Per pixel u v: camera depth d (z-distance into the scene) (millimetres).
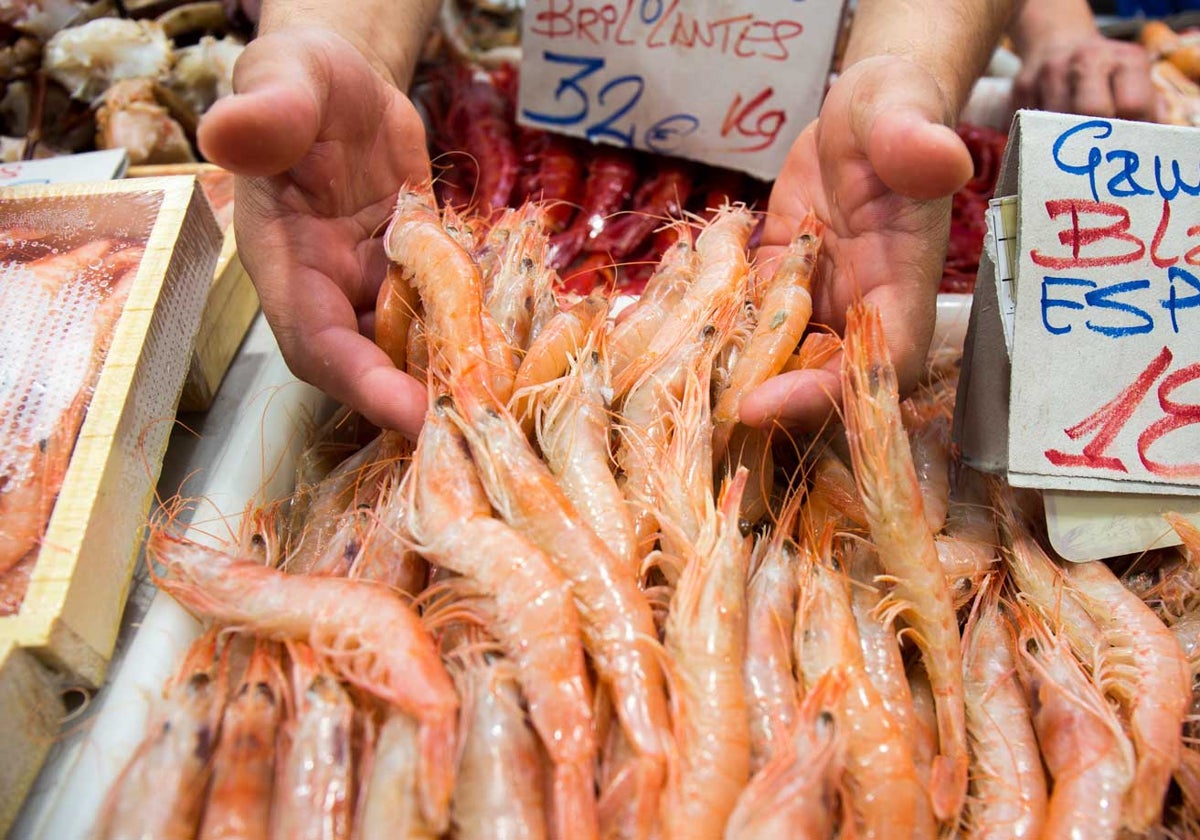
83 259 444
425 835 330
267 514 438
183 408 504
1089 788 378
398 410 431
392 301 485
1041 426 426
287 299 465
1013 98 832
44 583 358
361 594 371
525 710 353
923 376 564
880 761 363
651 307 512
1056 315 424
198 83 724
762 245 570
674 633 373
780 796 340
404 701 345
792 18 603
